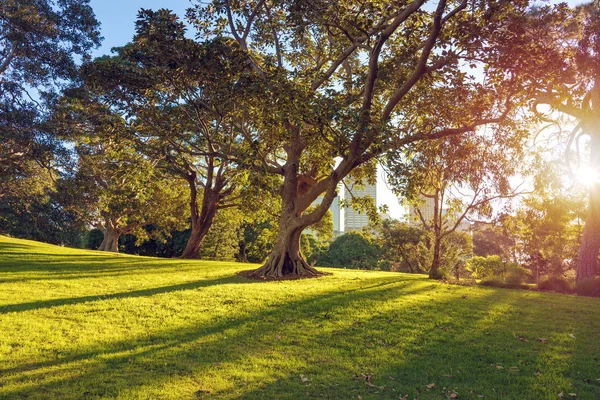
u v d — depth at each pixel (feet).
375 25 48.96
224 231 162.61
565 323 34.04
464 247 113.70
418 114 57.36
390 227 132.67
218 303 37.50
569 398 19.27
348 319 32.91
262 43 66.18
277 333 28.73
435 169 62.90
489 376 21.80
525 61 42.91
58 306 34.04
